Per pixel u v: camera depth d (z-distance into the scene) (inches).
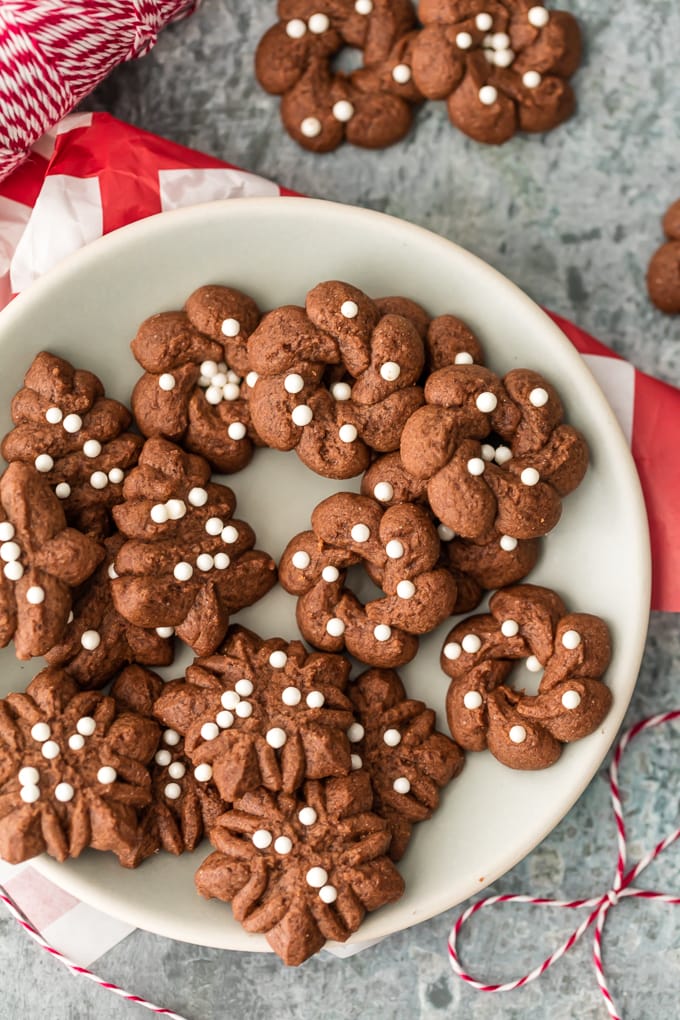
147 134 19.2
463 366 17.8
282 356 17.6
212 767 17.8
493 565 18.1
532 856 19.4
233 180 19.1
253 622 18.5
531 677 18.3
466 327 18.3
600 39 19.6
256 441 18.4
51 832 17.4
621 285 19.6
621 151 19.6
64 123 19.1
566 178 19.6
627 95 19.6
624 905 19.4
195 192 19.1
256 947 17.9
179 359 18.1
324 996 19.4
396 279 18.5
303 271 18.5
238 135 19.7
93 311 18.4
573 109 19.5
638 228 19.6
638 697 19.4
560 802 18.0
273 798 17.6
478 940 19.4
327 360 17.7
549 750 17.8
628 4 19.5
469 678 18.0
